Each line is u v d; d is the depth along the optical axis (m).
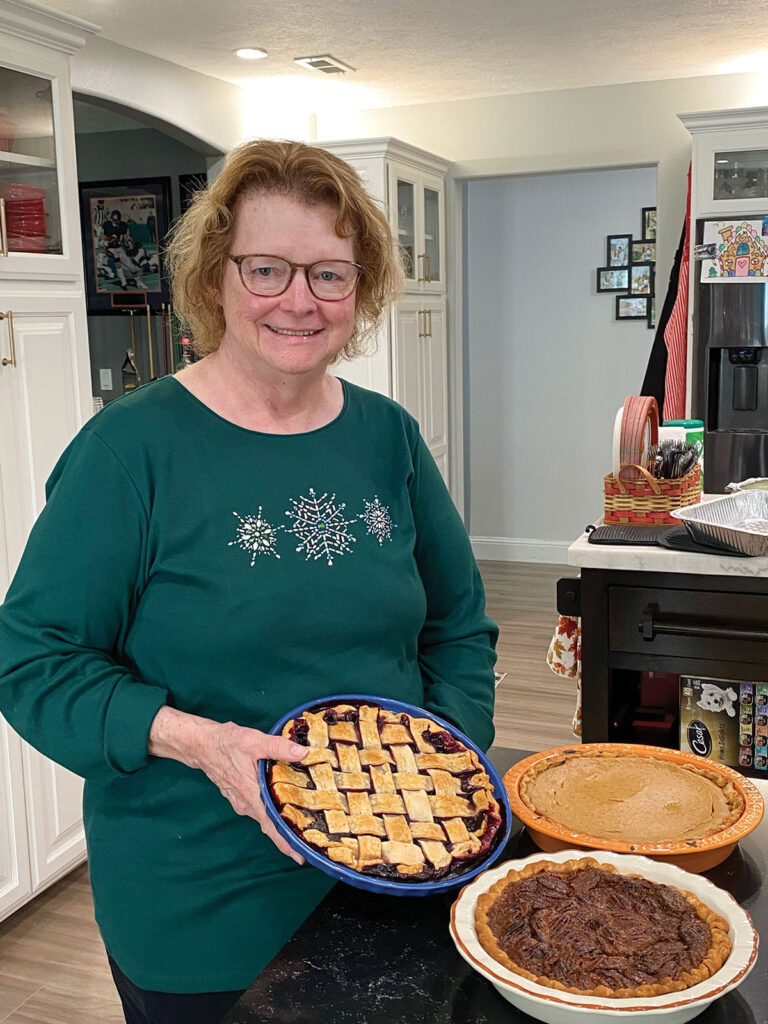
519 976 0.78
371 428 1.28
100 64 4.05
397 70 4.71
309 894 1.16
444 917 0.96
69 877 2.87
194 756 1.04
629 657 2.20
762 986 0.83
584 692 2.24
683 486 2.32
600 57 4.51
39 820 2.65
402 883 0.90
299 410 1.22
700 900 0.89
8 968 2.45
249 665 1.14
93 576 1.10
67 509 1.11
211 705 1.14
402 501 1.29
